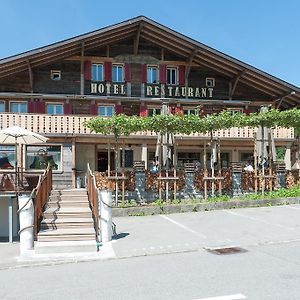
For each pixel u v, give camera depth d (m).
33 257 10.32
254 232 12.24
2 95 26.08
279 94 30.19
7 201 14.64
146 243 11.33
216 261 9.05
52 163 23.89
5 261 10.10
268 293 6.54
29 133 15.79
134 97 27.98
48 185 15.97
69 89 27.61
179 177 19.22
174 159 19.88
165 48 29.11
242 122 19.23
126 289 7.15
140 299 6.54
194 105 28.86
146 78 28.72
